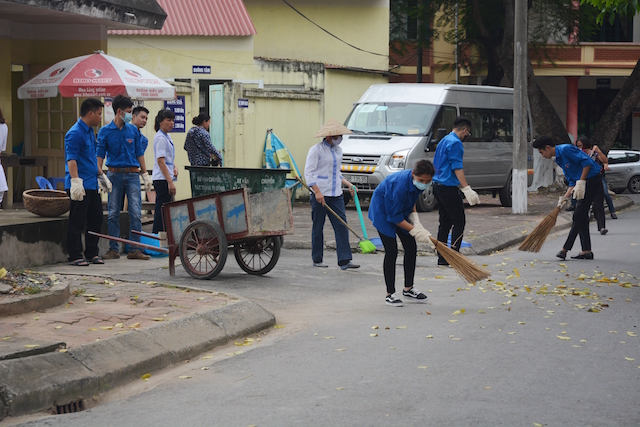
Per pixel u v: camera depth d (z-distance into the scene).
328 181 10.30
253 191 10.98
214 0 21.94
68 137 9.66
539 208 19.00
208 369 5.81
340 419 4.65
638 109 35.31
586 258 11.59
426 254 11.93
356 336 6.79
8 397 4.75
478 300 8.45
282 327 7.20
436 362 5.94
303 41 26.50
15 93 14.74
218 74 21.14
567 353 6.21
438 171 10.81
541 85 35.28
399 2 31.78
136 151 10.73
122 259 10.76
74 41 14.26
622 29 33.34
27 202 10.36
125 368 5.54
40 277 7.67
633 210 20.77
